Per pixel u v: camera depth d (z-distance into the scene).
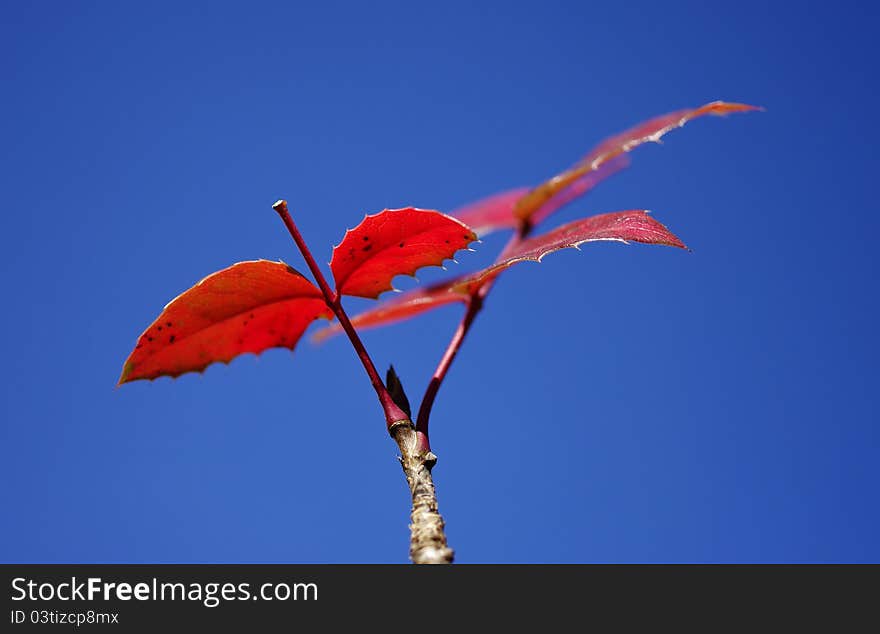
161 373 0.62
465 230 0.62
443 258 0.62
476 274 0.63
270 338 0.63
